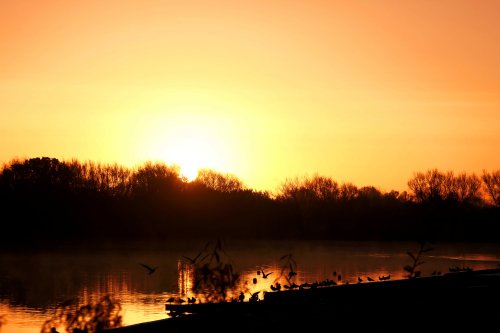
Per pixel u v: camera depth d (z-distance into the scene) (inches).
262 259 2320.4
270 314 484.1
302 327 462.3
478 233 3100.4
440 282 747.4
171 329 428.1
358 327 483.2
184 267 2042.3
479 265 2208.4
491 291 680.4
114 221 3068.4
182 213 3120.1
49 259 2443.4
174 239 2997.0
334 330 467.8
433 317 534.3
